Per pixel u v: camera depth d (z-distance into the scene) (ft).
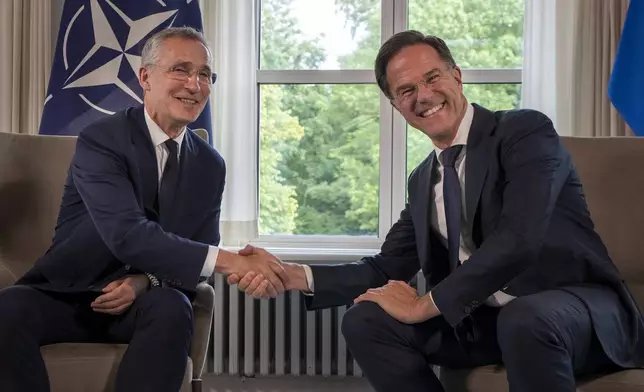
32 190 6.15
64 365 4.43
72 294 4.96
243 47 7.86
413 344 4.69
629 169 5.71
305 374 7.83
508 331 4.01
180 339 4.44
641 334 4.50
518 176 4.47
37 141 6.30
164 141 5.29
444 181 4.90
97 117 7.40
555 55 7.50
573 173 4.90
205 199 5.47
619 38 7.24
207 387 8.04
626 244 5.58
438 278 5.13
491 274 4.29
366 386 7.91
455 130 4.93
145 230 4.72
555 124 7.52
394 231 5.61
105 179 4.89
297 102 8.38
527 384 3.90
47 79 7.93
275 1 8.39
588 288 4.52
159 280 5.12
